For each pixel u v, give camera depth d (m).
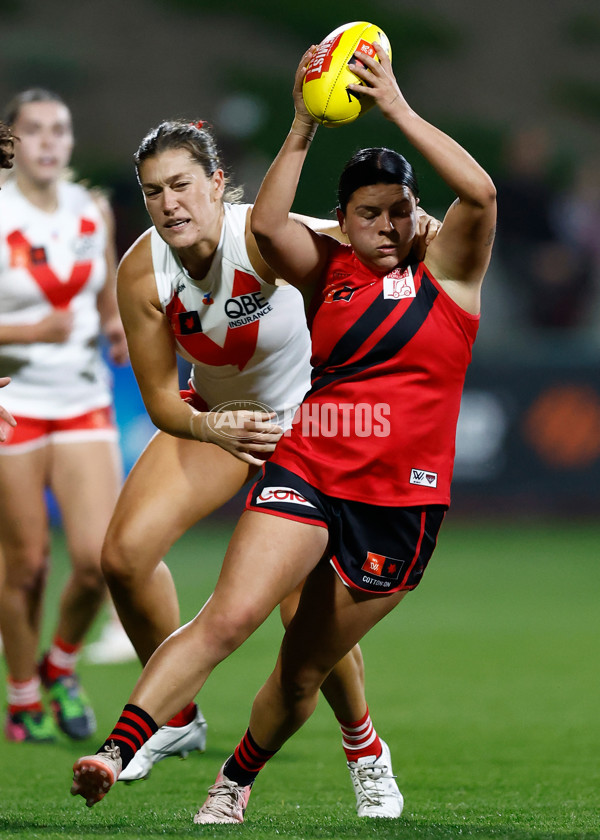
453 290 11.87
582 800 14.03
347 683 13.16
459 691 22.09
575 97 87.12
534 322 51.25
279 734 12.62
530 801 14.00
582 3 96.44
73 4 89.56
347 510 11.88
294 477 11.88
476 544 42.94
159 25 88.31
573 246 51.69
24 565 18.53
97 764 10.89
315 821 12.62
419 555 12.23
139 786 15.09
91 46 85.75
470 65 88.88
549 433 44.59
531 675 23.67
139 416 38.62
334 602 12.10
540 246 51.28
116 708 20.84
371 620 12.27
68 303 19.41
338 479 11.81
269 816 13.03
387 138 62.47
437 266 11.84
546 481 44.69
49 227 19.38
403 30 90.94
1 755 17.36
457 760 16.69
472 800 14.12
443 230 11.78
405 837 11.33
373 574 12.00
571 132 83.44
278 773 16.02
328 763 16.72
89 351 19.39
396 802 13.31
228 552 11.75
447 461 12.20
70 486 18.80
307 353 14.91
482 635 28.30
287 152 11.87
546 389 44.41
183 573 36.03
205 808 12.52
